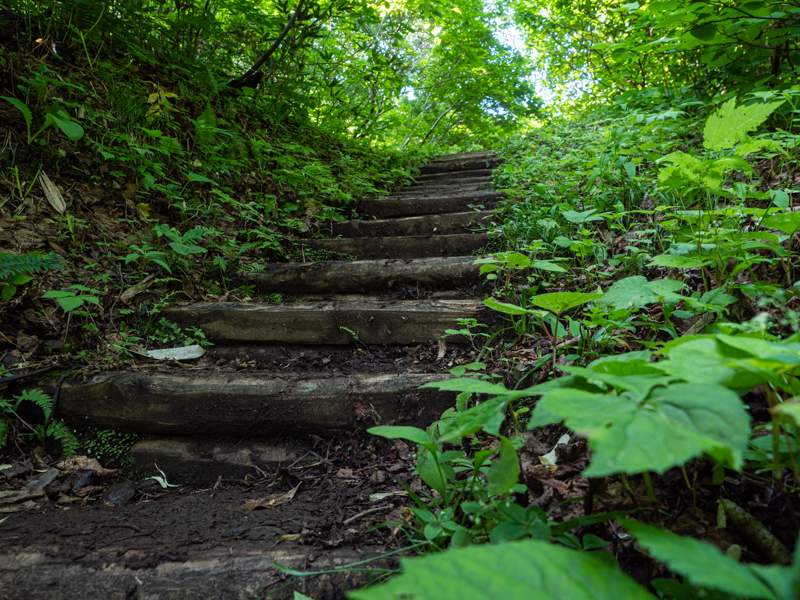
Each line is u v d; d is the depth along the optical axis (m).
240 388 2.04
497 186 4.86
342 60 6.51
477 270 3.03
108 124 3.41
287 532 1.50
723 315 1.65
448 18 9.02
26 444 1.94
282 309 2.67
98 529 1.52
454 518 1.34
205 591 1.27
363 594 0.54
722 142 1.52
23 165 2.84
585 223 3.04
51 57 3.45
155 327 2.59
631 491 1.13
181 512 1.64
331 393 2.03
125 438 2.02
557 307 1.46
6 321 2.20
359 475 1.81
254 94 5.12
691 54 4.23
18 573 1.32
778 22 2.96
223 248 3.28
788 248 1.87
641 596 0.59
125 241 2.90
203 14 4.42
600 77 6.52
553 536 1.02
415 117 11.34
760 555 1.02
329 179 4.69
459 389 1.01
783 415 0.87
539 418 0.74
